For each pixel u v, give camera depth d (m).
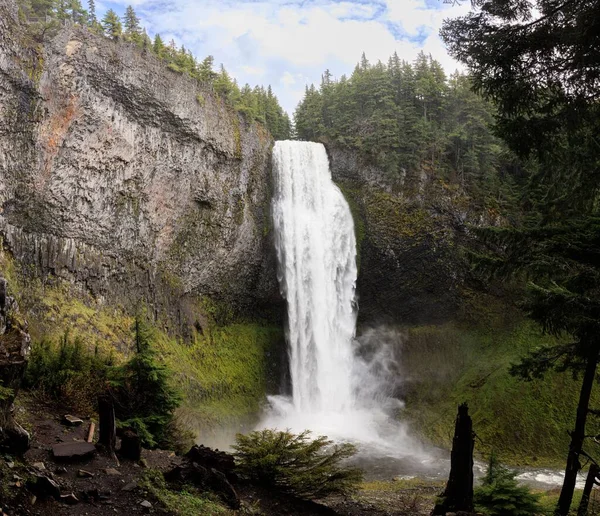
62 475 9.09
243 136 46.47
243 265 48.28
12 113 28.48
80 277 33.47
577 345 13.78
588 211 13.13
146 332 15.49
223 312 47.69
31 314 29.00
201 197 42.41
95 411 14.04
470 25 10.34
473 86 11.34
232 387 43.00
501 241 14.49
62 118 31.41
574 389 42.47
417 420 46.28
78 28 32.22
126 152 35.78
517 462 37.94
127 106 35.53
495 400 43.91
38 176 30.50
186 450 14.95
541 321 12.98
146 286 38.88
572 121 10.86
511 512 11.59
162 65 37.84
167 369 15.12
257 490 11.71
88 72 32.62
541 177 13.74
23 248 30.20
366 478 32.44
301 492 11.98
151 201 38.56
